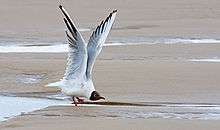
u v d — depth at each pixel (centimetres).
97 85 1728
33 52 2325
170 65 1994
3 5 3566
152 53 2266
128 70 1917
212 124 1318
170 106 1504
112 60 2109
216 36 2648
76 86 1447
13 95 1680
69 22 1406
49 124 1333
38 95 1673
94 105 1510
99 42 1421
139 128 1289
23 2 3666
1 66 2014
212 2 3538
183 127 1294
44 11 3422
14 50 2384
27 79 1866
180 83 1744
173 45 2406
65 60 2123
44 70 1970
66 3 3631
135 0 3638
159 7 3431
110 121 1350
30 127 1309
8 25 3036
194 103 1538
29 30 2884
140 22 3056
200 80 1777
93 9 3469
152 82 1759
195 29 2811
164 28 2853
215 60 2103
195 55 2211
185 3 3528
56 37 2692
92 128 1292
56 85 1465
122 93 1644
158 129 1282
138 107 1488
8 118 1417
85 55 1417
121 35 2689
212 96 1606
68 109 1476
